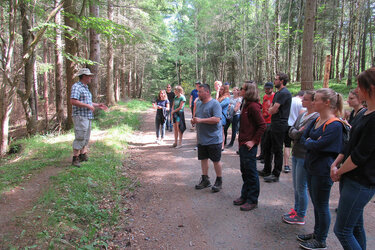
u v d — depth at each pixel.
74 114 4.91
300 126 3.23
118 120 11.78
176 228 3.35
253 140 3.60
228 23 28.28
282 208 3.83
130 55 24.25
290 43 23.09
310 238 2.97
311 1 8.28
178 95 7.43
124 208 3.85
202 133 4.32
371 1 19.34
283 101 4.50
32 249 2.54
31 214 3.11
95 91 12.36
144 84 41.41
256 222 3.45
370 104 1.96
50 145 6.80
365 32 22.94
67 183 4.10
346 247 2.18
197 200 4.14
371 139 1.88
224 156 6.63
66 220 3.14
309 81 8.48
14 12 6.72
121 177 5.04
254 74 28.66
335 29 24.16
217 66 34.28
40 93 27.06
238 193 4.39
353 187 2.06
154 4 16.73
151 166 5.90
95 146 6.89
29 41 8.02
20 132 12.77
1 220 2.93
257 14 23.66
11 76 7.36
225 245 2.98
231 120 7.58
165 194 4.39
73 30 7.11
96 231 3.17
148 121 13.05
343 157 2.24
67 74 9.30
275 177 4.82
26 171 4.66
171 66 35.25
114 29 8.16
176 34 31.27
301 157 3.17
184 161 6.25
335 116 2.68
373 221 3.43
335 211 3.68
